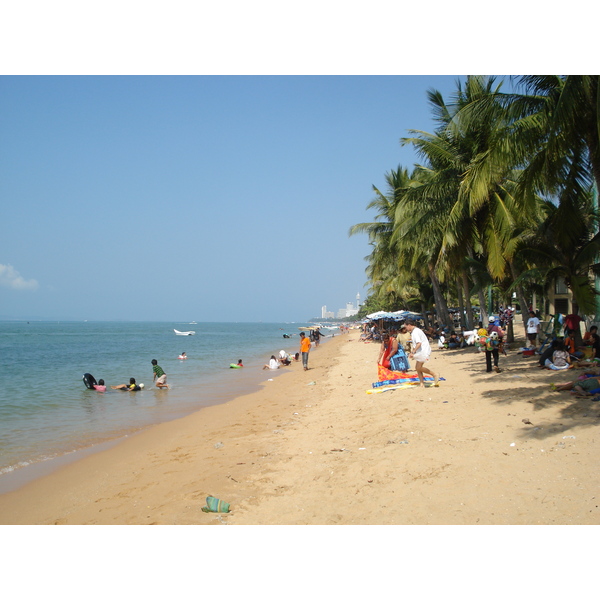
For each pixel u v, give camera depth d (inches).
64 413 530.9
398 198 1170.6
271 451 325.4
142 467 320.8
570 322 529.7
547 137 453.7
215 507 223.6
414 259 993.5
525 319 749.3
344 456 287.9
